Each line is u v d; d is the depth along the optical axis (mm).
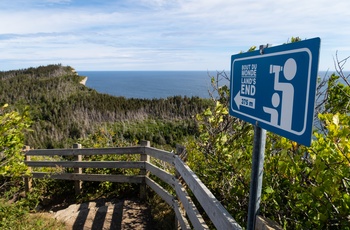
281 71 1150
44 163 6715
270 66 1236
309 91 972
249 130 3102
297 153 2033
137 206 5195
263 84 1304
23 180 6977
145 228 4375
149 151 5234
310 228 1923
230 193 2883
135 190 5863
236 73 1647
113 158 6770
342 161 1688
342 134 1688
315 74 941
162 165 6109
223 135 3293
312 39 951
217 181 3273
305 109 995
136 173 6070
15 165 5402
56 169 7047
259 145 1349
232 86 1720
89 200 5883
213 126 3641
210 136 3646
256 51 1368
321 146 1806
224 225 1844
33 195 6340
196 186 2631
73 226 4684
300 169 1915
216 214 2027
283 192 2217
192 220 2740
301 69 1017
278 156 2168
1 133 4812
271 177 2232
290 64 1086
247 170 2457
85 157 6969
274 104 1206
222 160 3156
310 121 965
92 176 6086
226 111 3535
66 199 6375
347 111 2422
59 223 4816
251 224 1364
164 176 4418
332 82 2494
